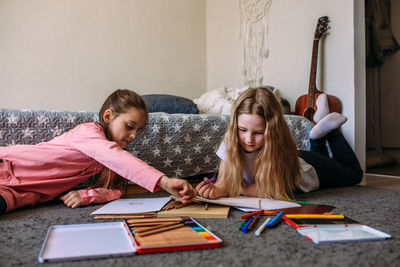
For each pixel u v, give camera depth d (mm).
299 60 2225
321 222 791
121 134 1117
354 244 656
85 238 650
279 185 1098
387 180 1946
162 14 2971
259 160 1099
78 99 2580
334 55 1962
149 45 2902
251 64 2676
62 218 888
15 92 2357
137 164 947
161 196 1261
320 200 1164
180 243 614
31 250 616
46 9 2453
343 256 587
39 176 1062
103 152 994
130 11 2801
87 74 2615
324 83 2021
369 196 1257
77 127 1148
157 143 1476
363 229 754
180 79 3084
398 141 3211
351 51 1867
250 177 1181
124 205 986
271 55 2467
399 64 3164
